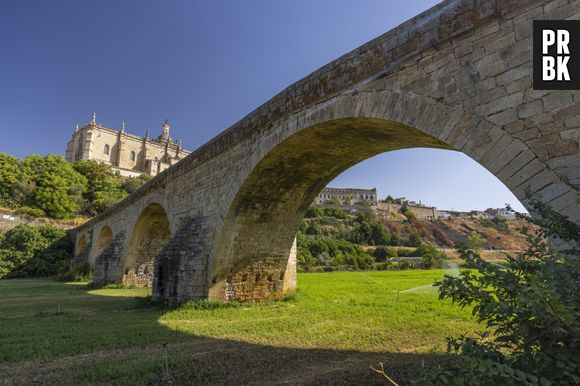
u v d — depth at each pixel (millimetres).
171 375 6578
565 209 5359
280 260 16875
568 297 2934
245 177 13352
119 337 9422
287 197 15102
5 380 6391
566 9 5828
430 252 62062
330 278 34125
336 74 9641
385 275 38281
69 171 58344
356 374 6676
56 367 7094
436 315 12641
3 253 39062
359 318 12125
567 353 2807
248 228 15305
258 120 12711
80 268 34875
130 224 26703
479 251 3818
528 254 3639
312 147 12133
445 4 7309
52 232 44719
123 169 87000
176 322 11492
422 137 9336
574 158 5441
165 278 15078
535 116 5918
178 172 18844
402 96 7898
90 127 88750
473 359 2799
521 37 6234
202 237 15586
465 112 6773
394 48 8195
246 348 8469
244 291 15820
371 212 87688
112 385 6113
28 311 14328
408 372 6754
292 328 10531
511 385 2721
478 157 6492
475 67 6766
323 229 71125
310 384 6215
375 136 10633
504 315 3211
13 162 53094
